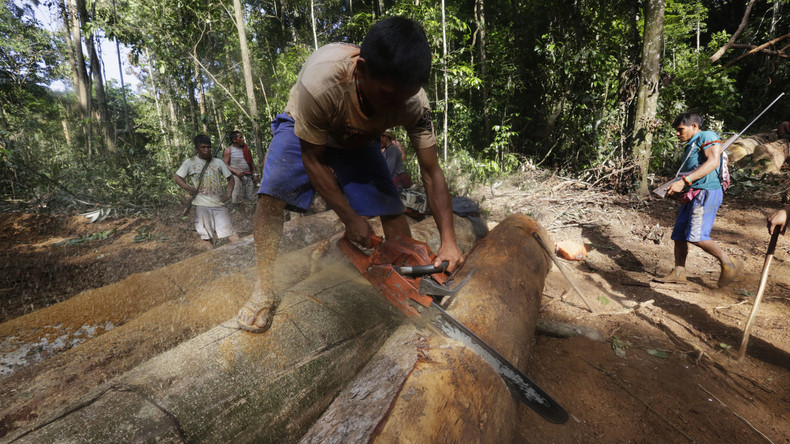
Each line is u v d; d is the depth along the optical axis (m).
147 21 7.05
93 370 1.66
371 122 1.59
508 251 2.71
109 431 1.23
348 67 1.45
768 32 12.91
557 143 8.99
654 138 7.14
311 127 1.58
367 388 1.37
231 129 9.88
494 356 1.63
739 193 6.62
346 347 1.82
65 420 1.25
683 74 8.41
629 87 6.89
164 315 2.12
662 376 2.32
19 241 5.75
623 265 4.19
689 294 3.39
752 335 2.69
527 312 2.23
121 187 8.04
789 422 1.96
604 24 8.23
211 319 2.07
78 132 11.43
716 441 1.86
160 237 5.87
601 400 2.15
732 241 4.70
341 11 11.93
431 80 8.52
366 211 2.12
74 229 6.45
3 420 1.36
